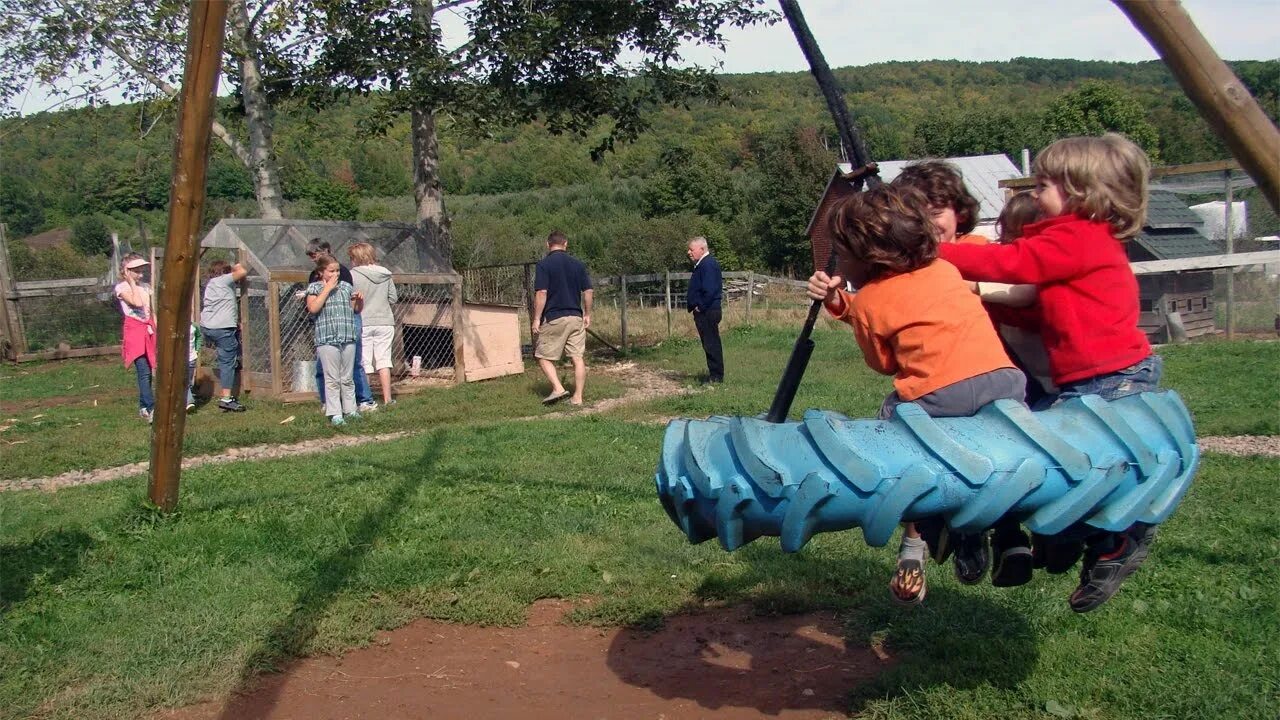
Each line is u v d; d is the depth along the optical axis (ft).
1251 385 37.96
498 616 16.53
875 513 9.86
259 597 17.17
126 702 13.70
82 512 23.18
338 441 34.86
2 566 18.63
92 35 58.65
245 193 168.86
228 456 32.55
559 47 48.70
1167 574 16.63
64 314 69.97
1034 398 12.67
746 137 216.54
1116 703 12.57
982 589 16.39
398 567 18.38
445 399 41.88
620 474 25.79
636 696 13.75
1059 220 11.10
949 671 13.56
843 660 14.62
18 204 150.10
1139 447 10.16
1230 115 8.13
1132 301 11.25
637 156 228.43
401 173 220.02
